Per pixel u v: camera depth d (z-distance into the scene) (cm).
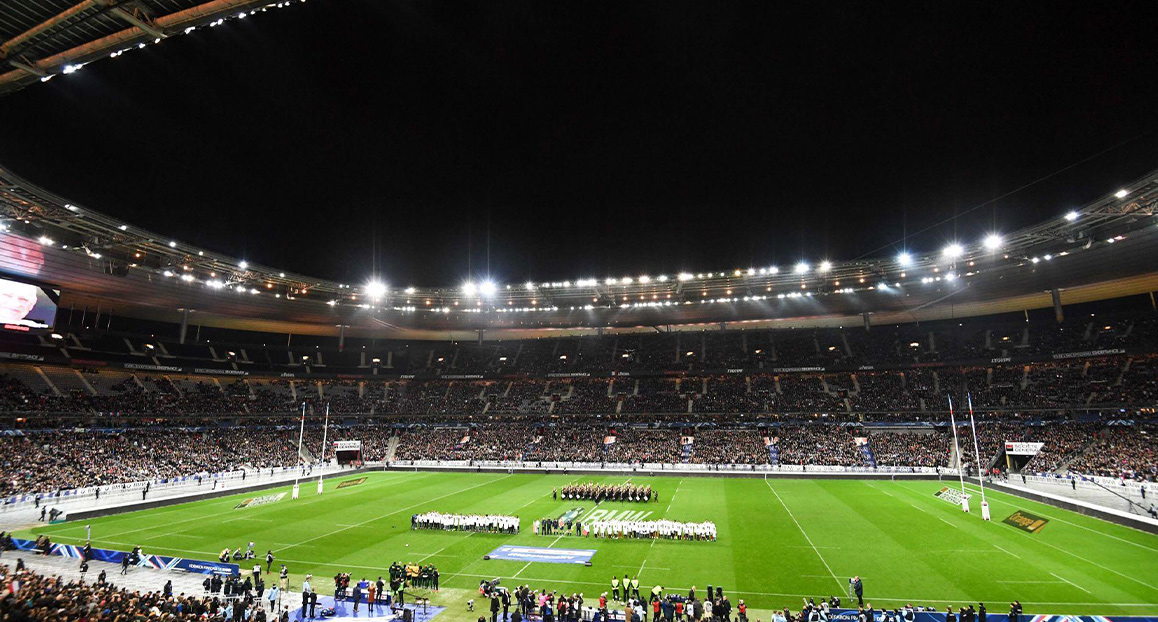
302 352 10181
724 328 10250
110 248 5847
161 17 1933
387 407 9606
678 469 7425
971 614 2347
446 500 5472
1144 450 5903
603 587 2916
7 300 6269
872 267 6819
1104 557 3203
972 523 4162
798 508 4856
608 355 10144
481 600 2778
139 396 7769
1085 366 7569
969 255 6322
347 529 4222
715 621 2438
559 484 6488
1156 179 4228
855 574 3027
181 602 2322
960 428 7412
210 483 6378
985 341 8469
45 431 6481
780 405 8519
